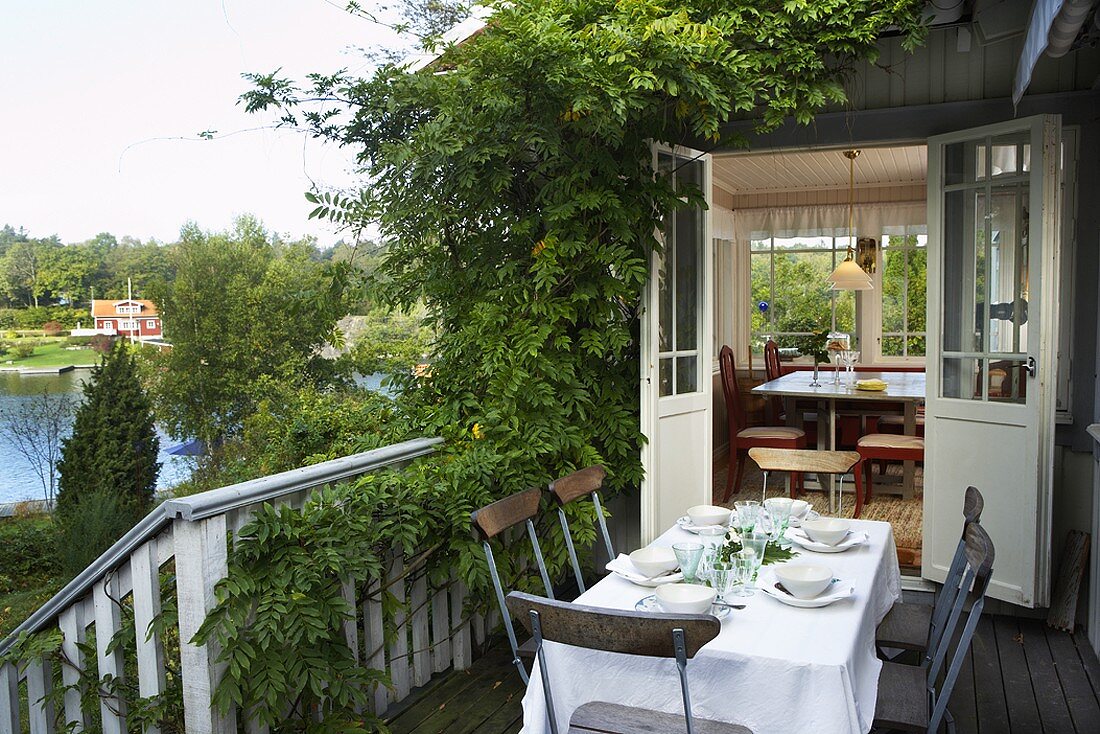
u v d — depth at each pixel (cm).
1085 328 431
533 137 381
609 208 413
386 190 418
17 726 307
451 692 353
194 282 1989
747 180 931
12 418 1241
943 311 463
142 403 1133
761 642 216
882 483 709
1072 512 439
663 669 219
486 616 406
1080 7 244
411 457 354
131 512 1059
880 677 258
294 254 2042
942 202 458
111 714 282
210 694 250
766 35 401
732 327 994
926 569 473
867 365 1003
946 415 460
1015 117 437
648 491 456
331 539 276
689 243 495
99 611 278
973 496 291
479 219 437
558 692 231
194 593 249
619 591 260
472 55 379
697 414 495
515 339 398
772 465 391
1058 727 318
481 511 283
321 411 733
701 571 259
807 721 203
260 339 1902
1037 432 412
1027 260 423
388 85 390
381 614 327
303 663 265
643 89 388
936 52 452
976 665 378
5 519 1120
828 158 799
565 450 413
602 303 425
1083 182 428
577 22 393
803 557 293
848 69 421
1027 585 420
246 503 263
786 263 1029
